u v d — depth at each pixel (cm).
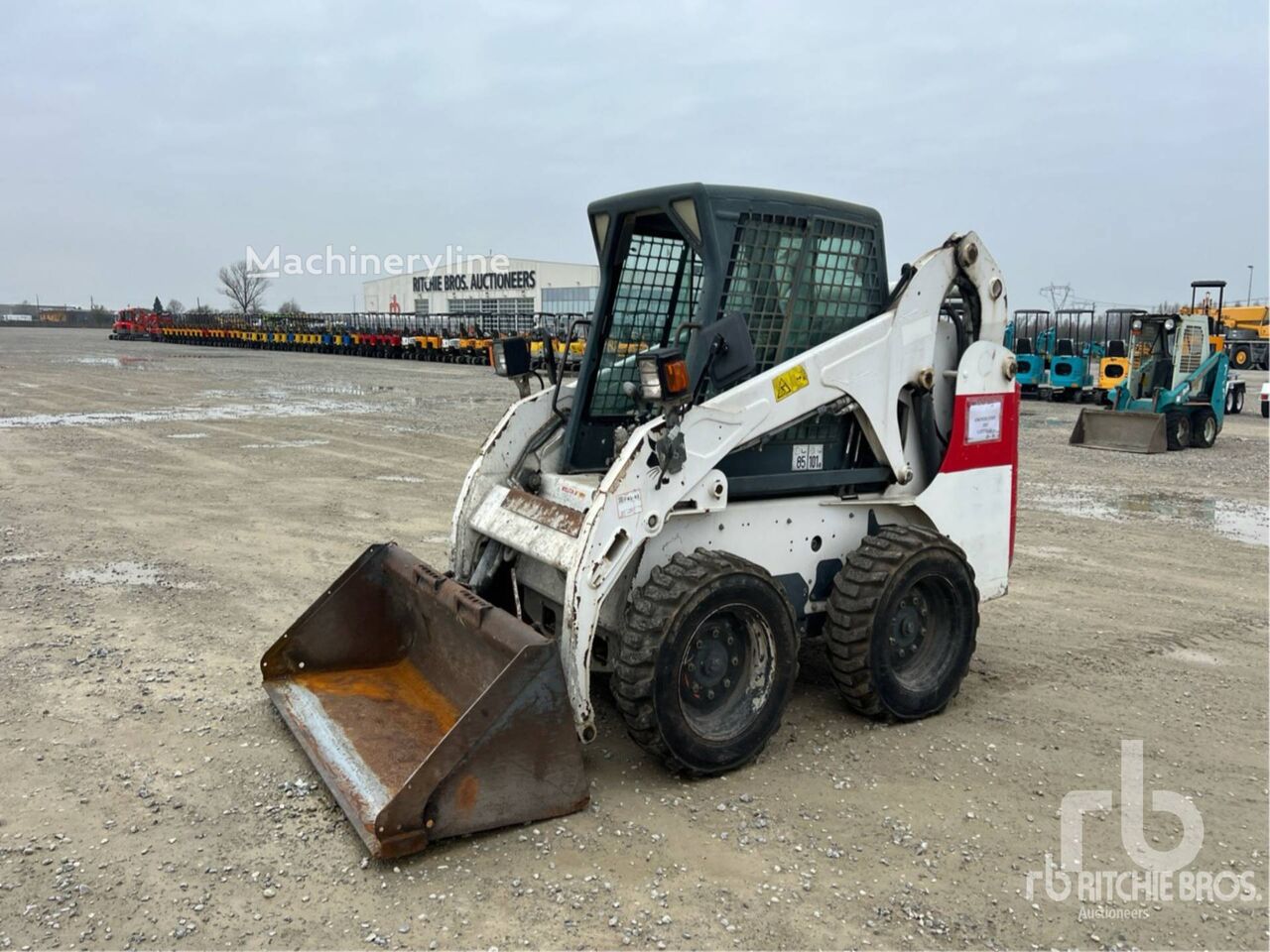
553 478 464
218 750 420
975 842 354
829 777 402
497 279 5941
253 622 597
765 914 307
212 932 295
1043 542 856
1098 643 589
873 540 453
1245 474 1270
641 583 411
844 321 461
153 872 327
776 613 403
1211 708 486
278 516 913
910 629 459
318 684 453
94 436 1480
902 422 489
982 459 507
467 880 324
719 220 406
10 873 325
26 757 411
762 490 436
